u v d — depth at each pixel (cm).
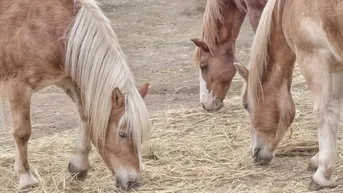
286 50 557
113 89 515
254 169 592
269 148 584
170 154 634
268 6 554
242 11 740
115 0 1530
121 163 525
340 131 658
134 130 514
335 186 527
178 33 1223
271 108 573
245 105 602
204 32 752
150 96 848
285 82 572
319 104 506
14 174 600
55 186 571
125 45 1152
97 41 533
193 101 812
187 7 1390
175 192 554
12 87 552
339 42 484
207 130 697
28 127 560
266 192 539
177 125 715
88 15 540
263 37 558
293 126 680
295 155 621
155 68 991
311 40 497
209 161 616
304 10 497
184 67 987
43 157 637
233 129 694
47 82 556
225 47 750
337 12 477
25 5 546
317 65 501
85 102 539
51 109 816
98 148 537
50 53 543
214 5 741
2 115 690
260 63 564
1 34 548
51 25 542
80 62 535
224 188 558
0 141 700
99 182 577
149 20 1328
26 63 545
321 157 522
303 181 557
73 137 695
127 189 525
